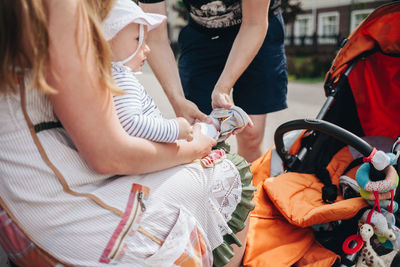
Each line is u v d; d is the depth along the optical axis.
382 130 2.51
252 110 2.48
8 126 1.10
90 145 1.09
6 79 1.00
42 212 1.12
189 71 2.53
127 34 1.32
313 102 6.52
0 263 1.62
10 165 1.12
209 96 2.48
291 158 2.07
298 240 1.64
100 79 1.06
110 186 1.19
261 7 1.95
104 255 1.14
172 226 1.24
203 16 2.32
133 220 1.16
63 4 0.99
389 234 1.57
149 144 1.22
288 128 1.84
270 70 2.43
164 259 1.19
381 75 2.41
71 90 1.02
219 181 1.39
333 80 2.44
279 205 1.72
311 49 16.05
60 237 1.13
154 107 1.48
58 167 1.13
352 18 15.93
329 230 1.77
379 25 2.19
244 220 1.43
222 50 2.39
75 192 1.14
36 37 0.96
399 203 1.76
